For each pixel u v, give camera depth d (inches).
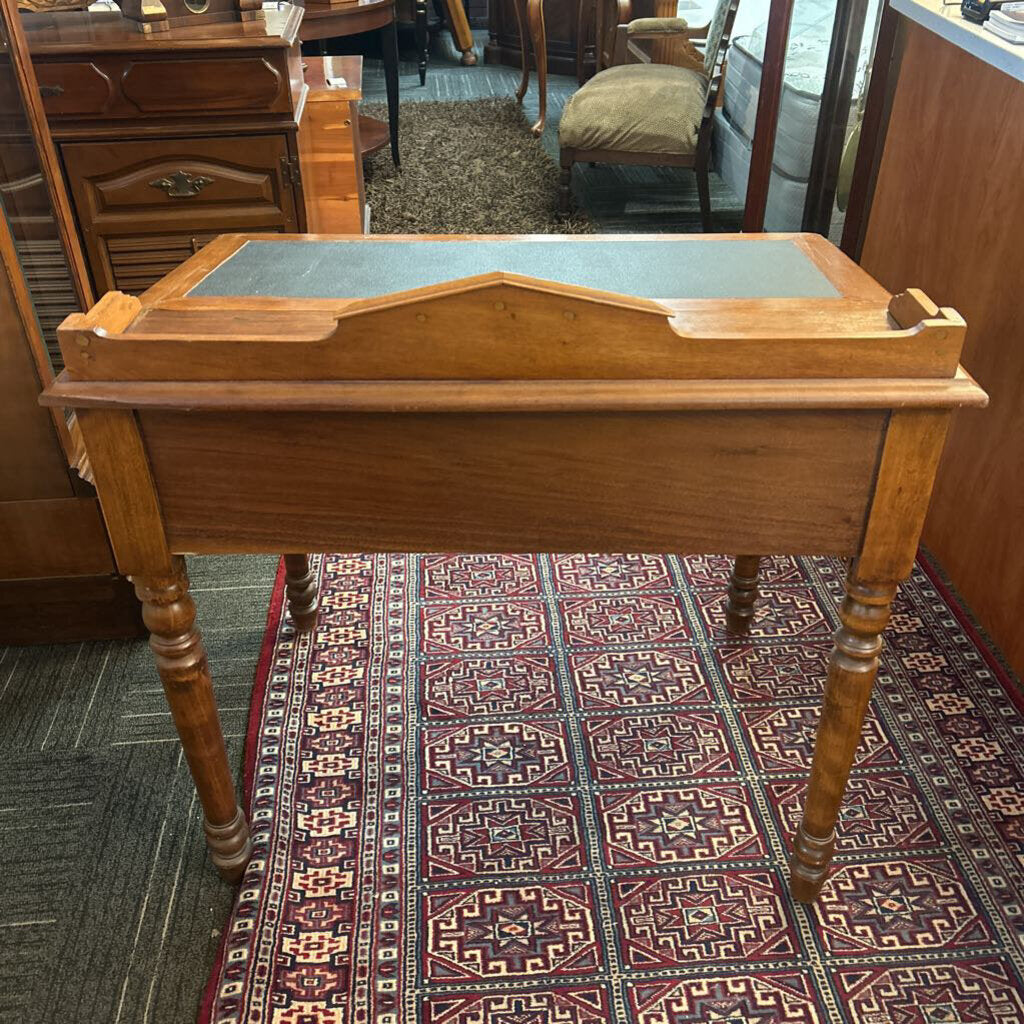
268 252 62.2
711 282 56.4
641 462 50.5
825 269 58.2
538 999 60.3
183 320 51.0
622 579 97.2
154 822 72.7
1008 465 86.0
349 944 63.6
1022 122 82.0
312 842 70.5
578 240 63.7
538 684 84.4
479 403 47.2
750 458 50.3
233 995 60.5
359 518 52.9
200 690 59.5
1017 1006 59.9
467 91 269.3
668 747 78.3
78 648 89.1
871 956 62.8
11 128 72.8
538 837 70.9
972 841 70.6
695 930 64.4
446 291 45.8
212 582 98.0
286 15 122.0
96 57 107.9
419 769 76.4
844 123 137.6
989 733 79.7
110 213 118.4
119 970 62.7
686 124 168.9
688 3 237.9
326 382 48.3
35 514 82.5
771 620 92.0
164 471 51.3
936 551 99.7
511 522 52.9
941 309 48.2
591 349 47.4
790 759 77.2
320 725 80.3
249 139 114.9
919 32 99.3
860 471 50.5
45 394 47.9
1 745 79.1
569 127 174.1
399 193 193.5
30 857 70.0
